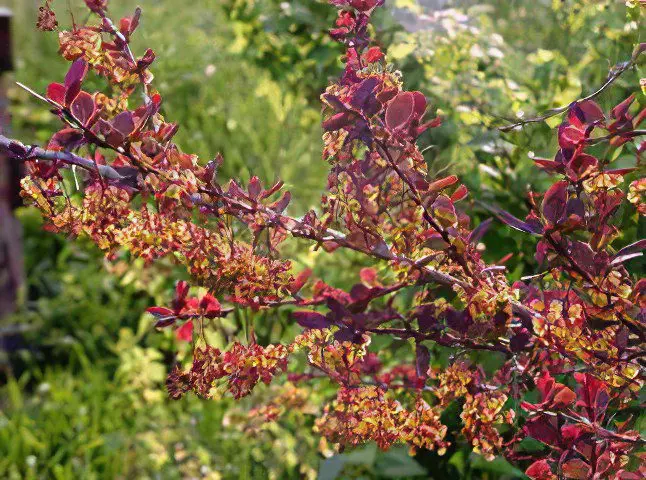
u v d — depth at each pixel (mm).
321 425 801
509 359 773
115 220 729
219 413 1553
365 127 682
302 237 736
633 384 751
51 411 1687
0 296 1890
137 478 1522
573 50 1274
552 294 764
